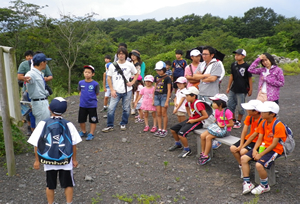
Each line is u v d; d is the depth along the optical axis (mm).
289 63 21359
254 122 3912
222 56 5785
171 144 5621
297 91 11859
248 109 3871
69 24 23922
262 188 3643
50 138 3152
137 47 37500
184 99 5594
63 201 3645
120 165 4730
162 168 4582
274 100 5270
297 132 6066
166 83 5875
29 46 20562
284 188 3760
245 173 3730
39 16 21688
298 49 56812
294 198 3498
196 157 4984
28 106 4586
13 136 5309
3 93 4105
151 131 6285
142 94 6301
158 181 4152
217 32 55750
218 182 4059
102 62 28406
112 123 6434
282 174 4168
